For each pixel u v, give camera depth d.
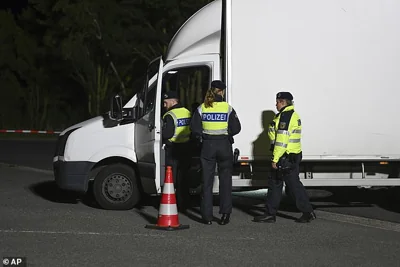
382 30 17.83
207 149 16.27
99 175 18.91
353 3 17.80
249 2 17.62
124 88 71.06
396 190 20.89
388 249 13.88
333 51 17.73
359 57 17.80
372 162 18.47
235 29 17.62
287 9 17.67
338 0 17.75
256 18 17.64
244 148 17.67
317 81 17.72
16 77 78.50
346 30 17.77
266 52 17.64
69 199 21.25
